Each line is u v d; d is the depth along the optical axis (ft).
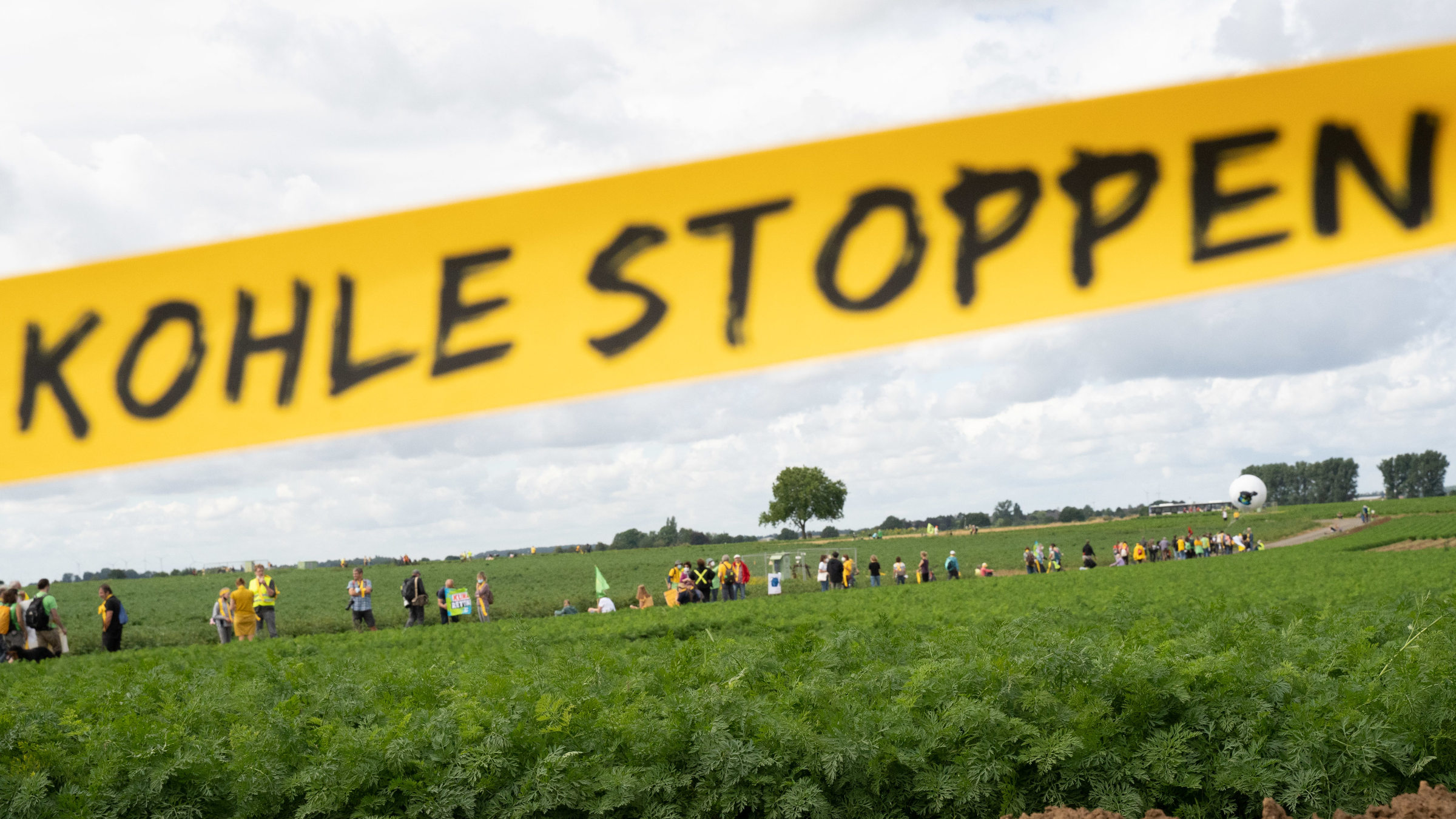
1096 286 5.73
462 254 5.57
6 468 5.42
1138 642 26.81
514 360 5.56
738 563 114.01
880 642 30.94
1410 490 626.23
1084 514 578.66
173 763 20.29
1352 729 18.42
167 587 237.25
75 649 97.50
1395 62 5.53
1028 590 68.74
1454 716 18.56
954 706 19.63
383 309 5.55
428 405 5.50
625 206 5.56
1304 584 59.06
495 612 121.80
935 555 282.77
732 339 5.68
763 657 27.66
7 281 5.40
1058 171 5.71
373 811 19.13
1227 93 5.73
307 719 23.67
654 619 57.98
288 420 5.52
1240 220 5.75
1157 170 5.80
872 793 18.79
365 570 304.91
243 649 49.16
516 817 18.33
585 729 20.81
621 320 5.53
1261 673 21.08
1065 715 19.16
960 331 5.79
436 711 23.85
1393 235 5.74
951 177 5.76
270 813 20.02
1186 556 193.36
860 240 5.67
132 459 5.41
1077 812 16.76
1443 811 15.65
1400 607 36.99
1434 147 5.72
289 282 5.55
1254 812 18.19
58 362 5.47
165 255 5.43
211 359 5.51
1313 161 5.75
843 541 433.89
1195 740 19.30
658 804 18.85
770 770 18.93
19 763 21.76
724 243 5.69
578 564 304.91
